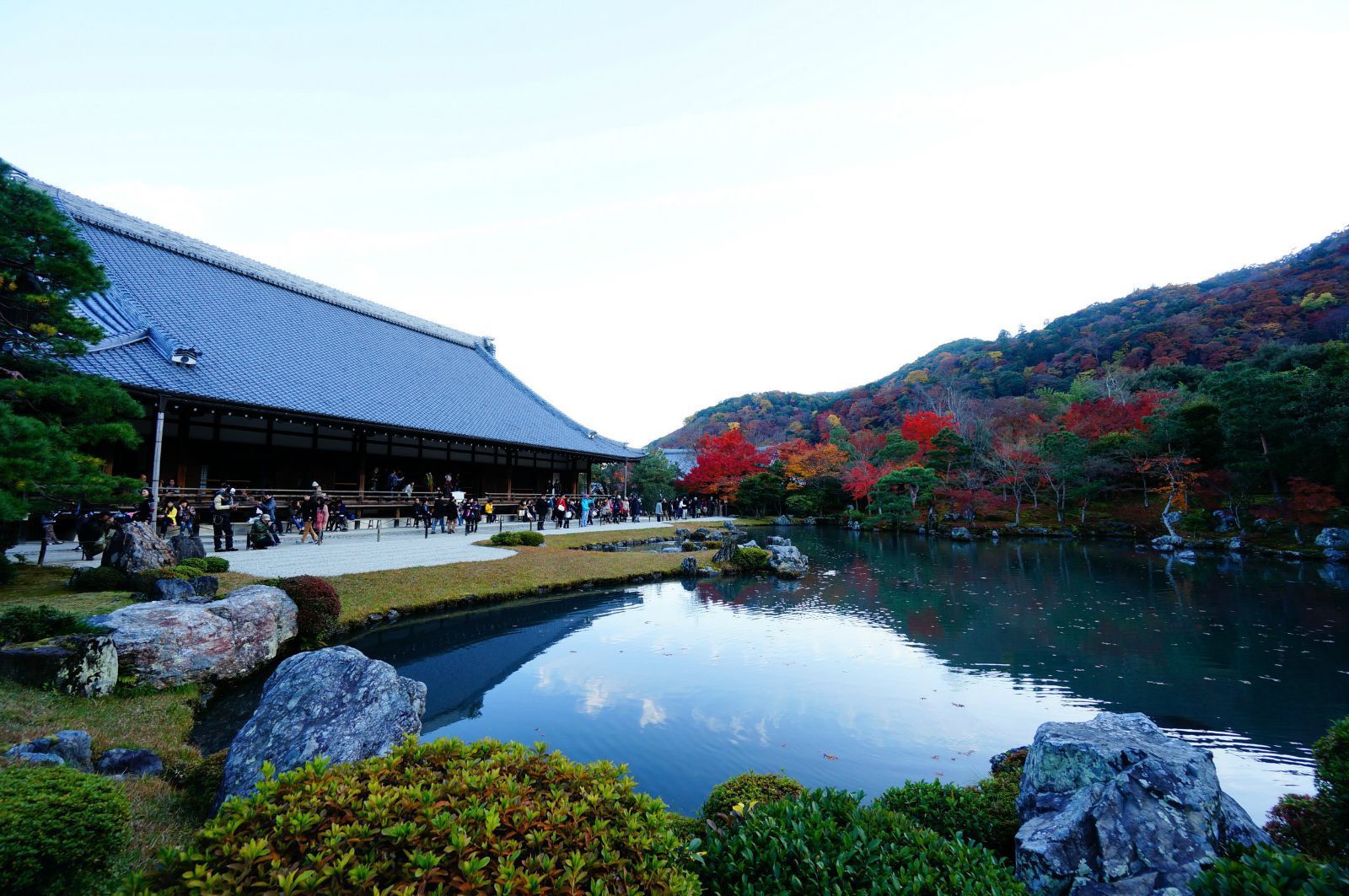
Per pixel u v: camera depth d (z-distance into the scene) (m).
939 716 9.16
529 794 2.98
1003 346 97.25
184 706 8.02
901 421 76.81
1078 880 3.67
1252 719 9.34
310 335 29.05
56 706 6.88
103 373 17.12
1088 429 43.50
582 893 2.41
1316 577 22.59
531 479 37.56
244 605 10.02
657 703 9.45
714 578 21.78
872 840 3.26
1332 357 32.91
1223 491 33.59
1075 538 38.41
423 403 29.50
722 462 52.56
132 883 2.32
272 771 2.95
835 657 12.07
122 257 24.75
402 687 5.55
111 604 9.95
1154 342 70.12
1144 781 4.02
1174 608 17.22
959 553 30.75
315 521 21.27
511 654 11.91
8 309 11.11
